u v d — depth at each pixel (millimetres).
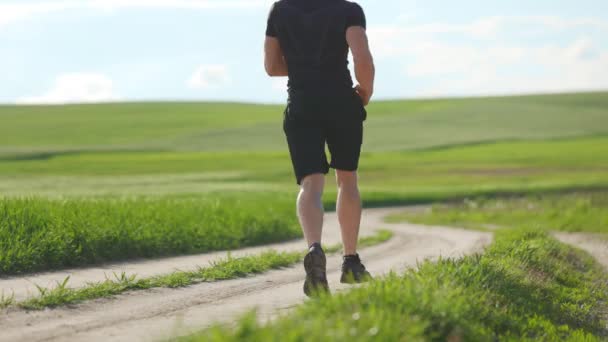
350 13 12938
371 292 10766
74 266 20672
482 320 12336
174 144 193500
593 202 83688
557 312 15625
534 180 149000
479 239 35969
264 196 92438
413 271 13891
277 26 13164
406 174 159750
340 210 13656
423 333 10102
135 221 27109
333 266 22109
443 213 91000
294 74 12992
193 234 28578
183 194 93562
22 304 13055
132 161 163000
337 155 13266
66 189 101562
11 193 84312
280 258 21516
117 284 15320
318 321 8641
